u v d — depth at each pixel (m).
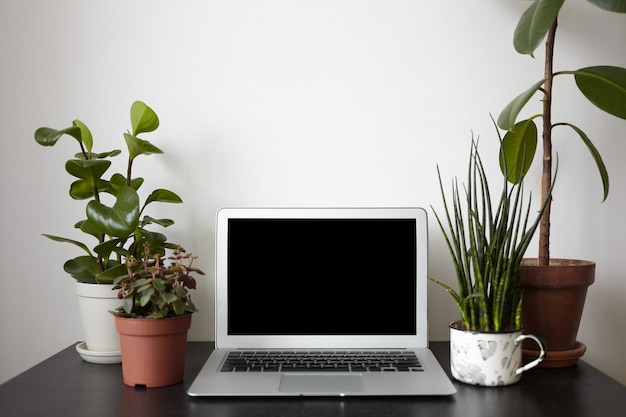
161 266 1.12
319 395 1.00
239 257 1.25
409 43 1.40
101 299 1.20
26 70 1.40
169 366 1.08
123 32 1.40
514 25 1.40
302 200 1.41
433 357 1.19
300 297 1.24
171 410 0.95
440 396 1.02
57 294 1.42
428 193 1.41
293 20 1.40
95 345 1.22
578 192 1.42
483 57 1.41
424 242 1.25
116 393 1.04
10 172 1.41
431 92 1.41
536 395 1.02
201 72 1.41
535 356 1.17
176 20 1.40
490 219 1.11
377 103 1.41
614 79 1.17
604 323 1.42
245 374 1.09
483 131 1.41
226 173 1.41
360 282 1.25
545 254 1.23
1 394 1.03
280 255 1.25
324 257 1.25
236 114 1.41
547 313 1.17
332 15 1.40
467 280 1.10
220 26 1.40
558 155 1.42
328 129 1.41
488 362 1.06
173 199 1.31
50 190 1.41
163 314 1.06
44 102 1.41
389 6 1.40
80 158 1.29
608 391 1.04
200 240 1.41
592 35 1.41
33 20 1.40
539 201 1.42
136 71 1.40
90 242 1.42
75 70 1.41
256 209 1.25
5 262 1.42
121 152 1.41
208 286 1.41
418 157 1.41
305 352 1.23
